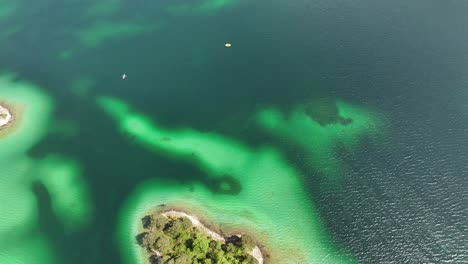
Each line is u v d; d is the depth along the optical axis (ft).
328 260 237.66
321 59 394.11
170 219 259.39
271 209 267.80
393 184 277.44
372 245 243.81
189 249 234.38
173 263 218.79
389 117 328.70
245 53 409.08
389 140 309.22
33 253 246.68
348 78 369.50
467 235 244.63
